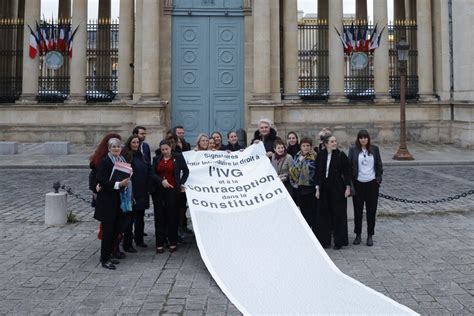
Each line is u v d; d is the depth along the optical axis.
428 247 11.04
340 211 11.06
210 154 11.48
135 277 9.18
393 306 7.64
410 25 33.44
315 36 35.59
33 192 17.61
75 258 10.33
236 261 9.39
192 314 7.49
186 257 10.52
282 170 11.64
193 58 30.72
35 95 31.00
